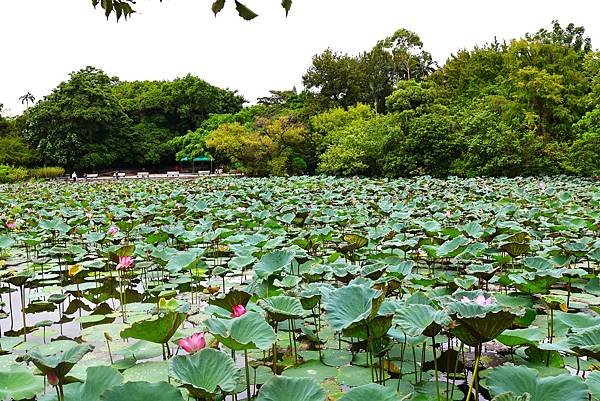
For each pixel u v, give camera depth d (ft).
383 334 10.44
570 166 77.61
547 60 90.27
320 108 129.70
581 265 23.75
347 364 12.84
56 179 120.16
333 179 86.74
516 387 8.24
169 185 81.76
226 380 8.15
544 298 13.96
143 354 13.07
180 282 20.93
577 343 9.07
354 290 10.66
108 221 35.50
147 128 161.27
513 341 9.91
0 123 151.94
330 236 24.68
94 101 140.46
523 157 80.33
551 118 88.43
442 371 12.41
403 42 148.87
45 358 7.95
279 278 16.51
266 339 9.39
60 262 26.50
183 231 26.53
